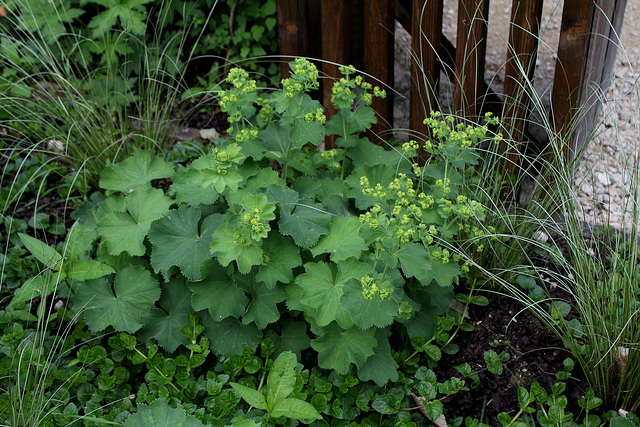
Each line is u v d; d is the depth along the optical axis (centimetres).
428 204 255
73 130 361
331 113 373
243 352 260
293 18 354
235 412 245
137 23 406
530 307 269
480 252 292
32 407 234
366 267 248
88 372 262
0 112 399
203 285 260
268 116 292
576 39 294
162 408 229
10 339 269
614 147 371
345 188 296
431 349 265
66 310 287
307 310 254
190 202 273
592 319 257
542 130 376
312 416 222
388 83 350
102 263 269
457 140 261
